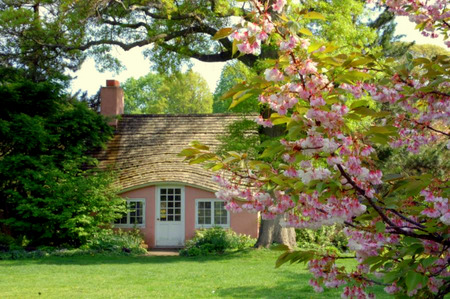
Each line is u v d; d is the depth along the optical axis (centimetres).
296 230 2067
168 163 2262
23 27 2264
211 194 2133
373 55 337
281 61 292
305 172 308
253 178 345
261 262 1633
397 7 436
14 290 1130
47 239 1953
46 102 2109
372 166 308
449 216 293
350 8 1750
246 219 2112
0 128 1908
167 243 2144
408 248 307
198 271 1433
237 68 1906
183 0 1959
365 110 291
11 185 2025
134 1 2075
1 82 2202
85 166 2345
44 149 2003
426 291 317
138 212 2162
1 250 1816
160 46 2194
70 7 2034
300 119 294
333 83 301
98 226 2094
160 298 1041
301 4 1733
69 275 1356
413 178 321
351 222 344
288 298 1008
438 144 1816
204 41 2161
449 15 417
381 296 944
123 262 1662
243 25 283
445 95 349
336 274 351
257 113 1808
